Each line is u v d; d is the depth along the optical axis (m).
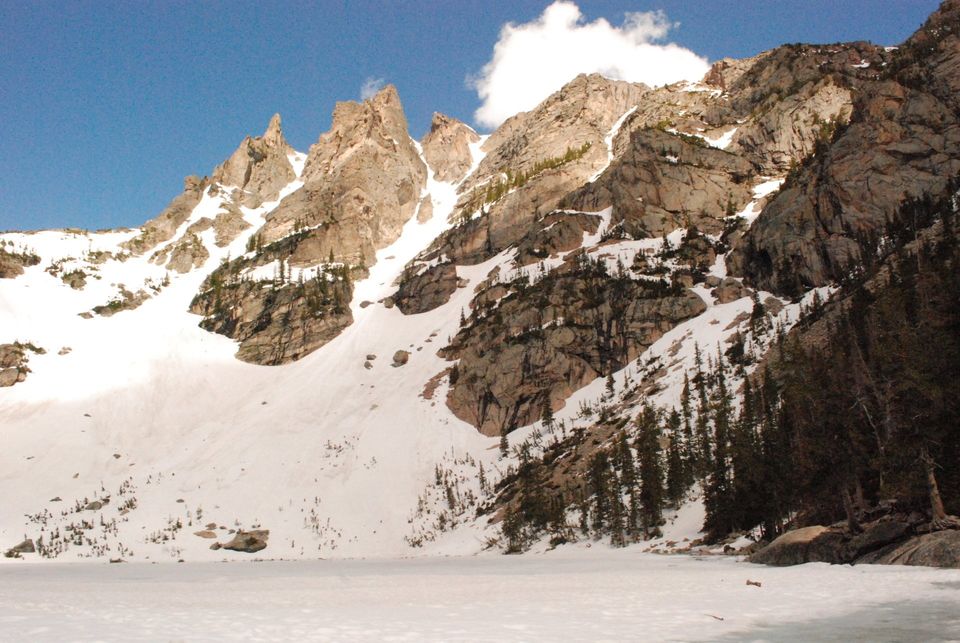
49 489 159.38
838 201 153.00
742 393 117.75
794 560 56.56
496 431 166.12
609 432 132.25
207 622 34.28
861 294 102.62
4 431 180.00
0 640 28.64
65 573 95.25
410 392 187.50
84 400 194.38
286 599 48.75
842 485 55.66
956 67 162.38
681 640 26.45
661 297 170.25
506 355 174.75
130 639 28.56
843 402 58.25
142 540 138.00
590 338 170.50
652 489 101.69
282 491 154.50
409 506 146.50
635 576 55.72
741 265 171.00
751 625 29.22
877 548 50.56
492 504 133.75
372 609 39.97
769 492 76.00
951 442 51.69
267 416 187.00
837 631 27.03
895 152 151.62
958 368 52.12
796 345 74.50
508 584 55.59
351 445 168.50
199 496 154.75
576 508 117.12
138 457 174.00
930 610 30.72
